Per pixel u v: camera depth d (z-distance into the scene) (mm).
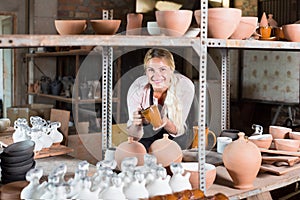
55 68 5910
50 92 5512
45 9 5656
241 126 6434
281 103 5902
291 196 2604
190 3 6418
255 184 1918
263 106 6297
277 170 2068
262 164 2176
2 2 5453
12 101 5715
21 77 5727
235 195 1785
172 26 1652
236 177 1844
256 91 6301
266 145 2279
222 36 1750
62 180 1492
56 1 5730
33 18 5586
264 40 2000
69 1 5961
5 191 1588
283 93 5898
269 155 2217
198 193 1579
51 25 5703
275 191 2658
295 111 5738
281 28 2135
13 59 5672
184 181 1616
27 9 5598
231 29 1755
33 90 5629
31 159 1781
